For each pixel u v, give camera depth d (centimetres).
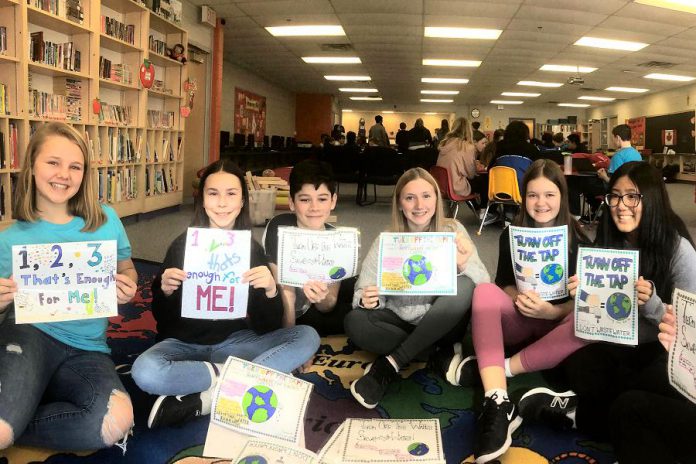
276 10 733
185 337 164
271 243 217
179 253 167
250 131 1297
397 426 138
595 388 146
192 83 646
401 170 720
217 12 755
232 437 134
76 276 139
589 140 1898
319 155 752
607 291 148
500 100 1748
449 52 967
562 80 1270
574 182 567
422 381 185
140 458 132
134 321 240
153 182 581
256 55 1048
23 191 144
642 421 121
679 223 157
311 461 119
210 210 165
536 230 170
